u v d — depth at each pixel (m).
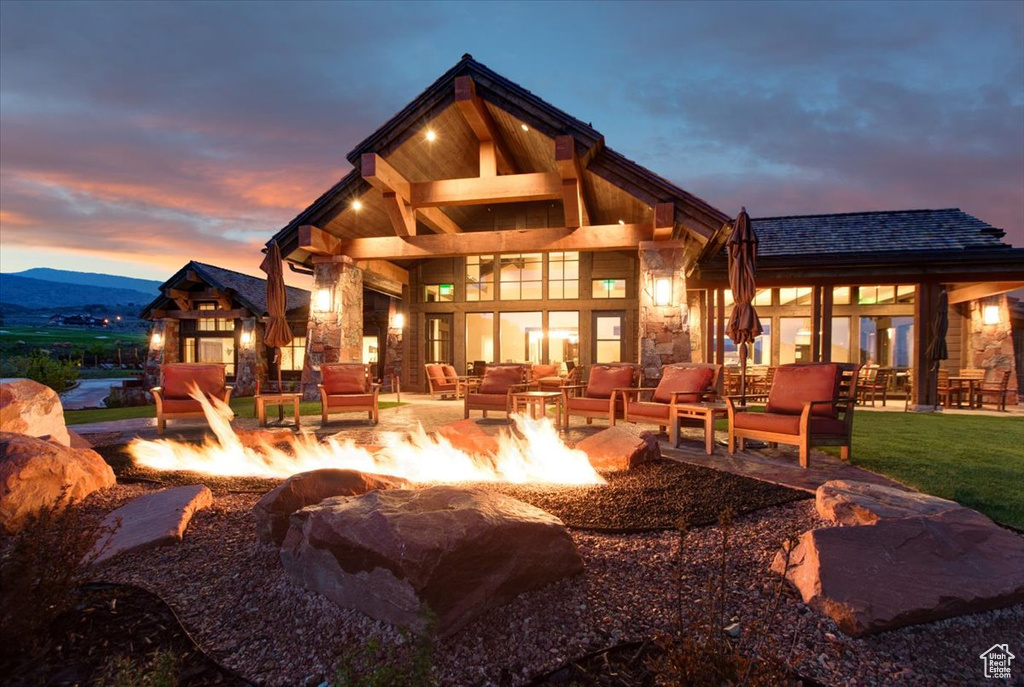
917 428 7.09
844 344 17.31
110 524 3.03
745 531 2.90
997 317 12.46
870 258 9.99
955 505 2.67
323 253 10.67
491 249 10.08
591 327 14.52
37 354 16.12
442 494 2.28
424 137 9.59
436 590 1.82
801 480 4.07
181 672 1.72
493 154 9.60
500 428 6.85
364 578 1.96
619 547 2.71
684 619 2.02
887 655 1.80
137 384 17.17
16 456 3.27
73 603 2.13
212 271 17.66
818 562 2.13
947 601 1.96
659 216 8.61
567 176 8.76
